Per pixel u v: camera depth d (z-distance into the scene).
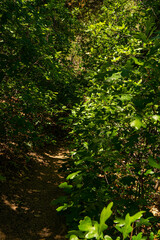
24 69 4.09
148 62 1.61
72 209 1.59
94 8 13.35
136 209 1.75
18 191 4.76
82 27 9.14
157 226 2.84
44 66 4.49
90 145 2.20
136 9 6.73
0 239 3.31
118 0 8.08
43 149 7.67
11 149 6.00
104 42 6.55
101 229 0.76
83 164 2.40
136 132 2.10
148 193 3.03
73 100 8.76
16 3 3.19
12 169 5.39
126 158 2.61
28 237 3.54
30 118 6.12
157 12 5.18
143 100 1.65
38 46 3.91
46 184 5.46
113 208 1.89
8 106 4.09
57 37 7.36
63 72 5.96
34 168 6.10
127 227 0.79
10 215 3.94
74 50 10.07
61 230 3.86
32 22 3.67
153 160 1.16
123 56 4.73
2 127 4.09
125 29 5.91
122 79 2.06
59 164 6.82
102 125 2.89
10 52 4.14
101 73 1.66
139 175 2.40
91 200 1.73
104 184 2.26
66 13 8.41
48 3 6.22
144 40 1.56
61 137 9.20
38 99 4.52
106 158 2.21
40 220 4.04
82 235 0.94
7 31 3.58
